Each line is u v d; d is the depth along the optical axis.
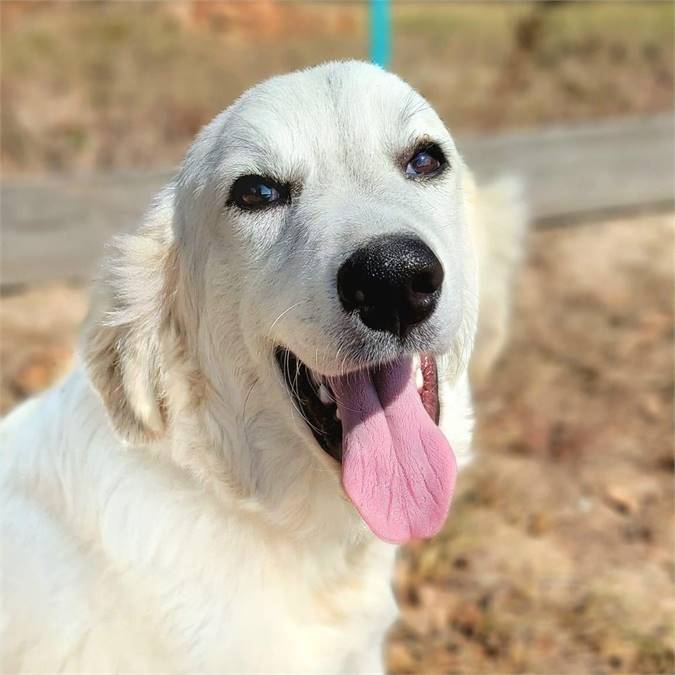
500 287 0.60
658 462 0.91
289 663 0.49
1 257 1.17
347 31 1.74
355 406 0.48
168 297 0.51
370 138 0.48
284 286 0.46
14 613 0.48
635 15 1.90
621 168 1.45
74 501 0.49
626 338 1.16
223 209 0.49
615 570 0.77
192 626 0.48
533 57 1.74
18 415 0.56
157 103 1.46
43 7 1.65
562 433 0.95
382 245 0.42
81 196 1.19
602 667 0.68
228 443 0.49
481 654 0.69
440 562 0.76
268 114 0.48
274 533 0.49
